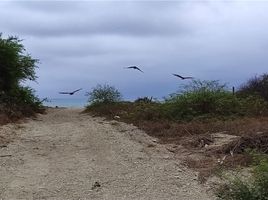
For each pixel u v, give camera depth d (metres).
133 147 14.00
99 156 12.72
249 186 6.98
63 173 10.77
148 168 11.19
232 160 11.28
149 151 13.36
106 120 22.89
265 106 23.17
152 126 18.44
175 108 21.34
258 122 18.17
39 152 13.30
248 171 9.69
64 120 24.34
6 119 20.58
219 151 12.71
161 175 10.50
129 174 10.64
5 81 27.77
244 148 12.33
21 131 17.89
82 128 18.92
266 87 29.67
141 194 9.06
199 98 21.45
